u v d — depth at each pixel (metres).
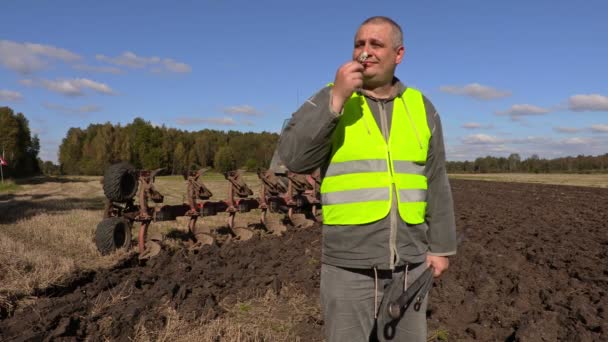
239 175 10.31
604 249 8.88
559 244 9.50
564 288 6.20
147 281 6.20
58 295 5.82
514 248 9.09
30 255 7.12
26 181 47.25
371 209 2.32
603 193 28.69
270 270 6.97
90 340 4.25
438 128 2.61
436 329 4.79
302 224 11.67
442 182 2.66
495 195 27.06
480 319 5.10
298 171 2.32
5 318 4.83
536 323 4.69
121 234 8.27
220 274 6.79
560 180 55.72
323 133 2.18
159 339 4.33
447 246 2.67
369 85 2.41
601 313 5.05
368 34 2.32
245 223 11.02
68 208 17.20
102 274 6.42
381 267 2.35
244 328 4.77
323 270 2.50
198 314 5.00
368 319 2.44
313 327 4.83
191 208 9.26
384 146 2.38
